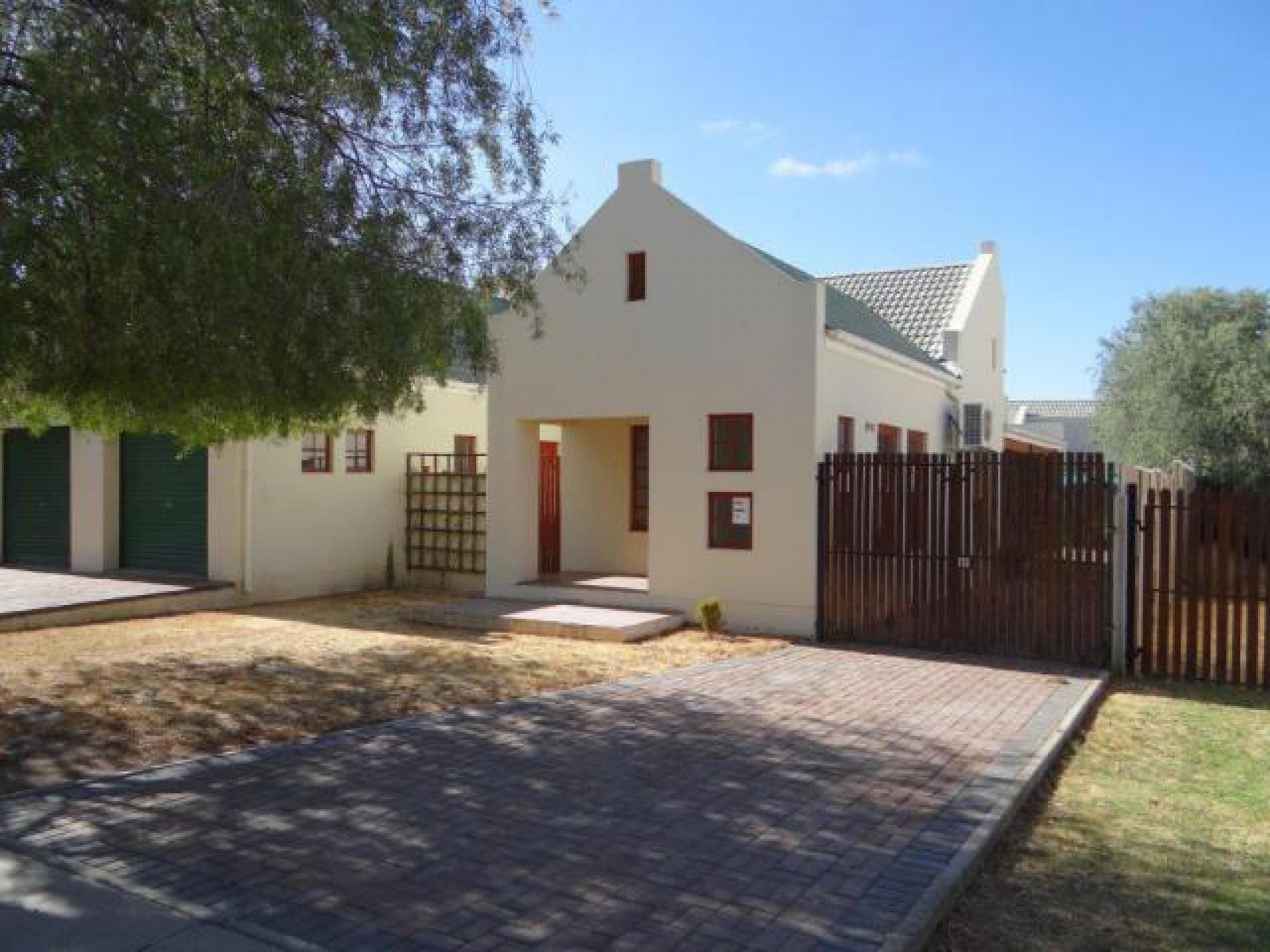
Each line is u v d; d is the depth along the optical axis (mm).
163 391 7840
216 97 7410
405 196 8602
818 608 12695
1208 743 8188
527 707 8867
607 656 11586
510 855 5336
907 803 6215
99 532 17875
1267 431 21672
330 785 6539
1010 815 6129
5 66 6836
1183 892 5121
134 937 4355
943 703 9117
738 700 9203
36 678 10078
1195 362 22375
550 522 17031
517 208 9273
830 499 12664
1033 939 4578
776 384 13086
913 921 4535
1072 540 11195
